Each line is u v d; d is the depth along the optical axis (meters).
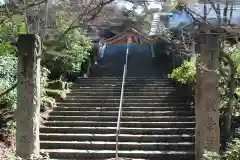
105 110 13.92
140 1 8.39
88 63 19.86
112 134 12.01
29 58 8.18
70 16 8.69
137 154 10.83
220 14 8.84
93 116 13.21
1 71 11.83
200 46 8.43
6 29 11.19
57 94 14.84
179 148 11.27
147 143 11.38
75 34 15.20
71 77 18.00
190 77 14.76
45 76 15.27
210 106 8.38
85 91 16.02
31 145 8.26
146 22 8.81
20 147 8.26
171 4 8.51
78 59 17.33
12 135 11.10
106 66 22.31
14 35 11.52
